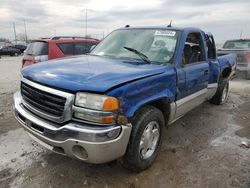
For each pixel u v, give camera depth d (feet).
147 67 11.03
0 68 52.49
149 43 13.20
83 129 8.48
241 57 33.58
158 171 10.99
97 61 11.84
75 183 10.01
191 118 17.89
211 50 17.15
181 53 12.50
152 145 11.12
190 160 11.99
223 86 20.66
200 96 15.02
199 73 14.11
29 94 10.20
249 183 10.30
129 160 10.07
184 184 10.18
